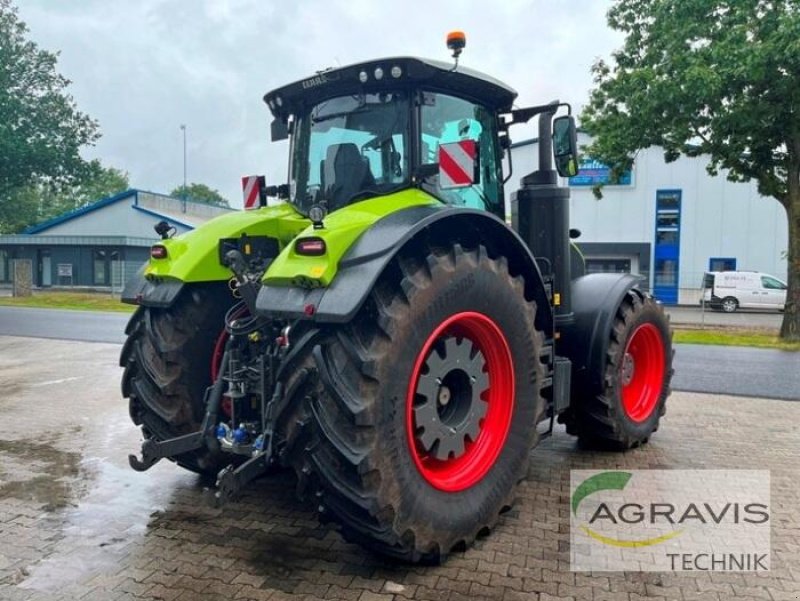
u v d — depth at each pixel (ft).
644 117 41.70
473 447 10.94
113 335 41.57
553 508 12.12
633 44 43.39
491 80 12.22
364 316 9.23
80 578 9.57
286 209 13.10
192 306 11.99
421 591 9.18
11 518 11.78
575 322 14.85
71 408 20.52
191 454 12.25
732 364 30.48
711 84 36.99
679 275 87.76
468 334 10.78
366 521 9.01
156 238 104.78
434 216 9.56
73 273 101.30
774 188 43.70
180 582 9.45
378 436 8.86
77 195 203.62
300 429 9.06
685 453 15.44
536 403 11.75
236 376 10.69
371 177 11.92
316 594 9.10
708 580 9.50
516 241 11.25
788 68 36.76
